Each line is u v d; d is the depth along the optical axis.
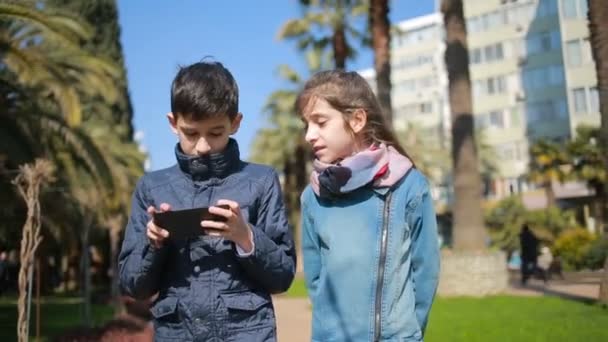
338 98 2.51
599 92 9.15
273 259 2.28
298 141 27.80
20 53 9.04
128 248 2.43
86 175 11.80
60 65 10.31
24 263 5.80
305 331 10.23
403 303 2.38
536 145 32.84
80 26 10.34
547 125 42.56
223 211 2.09
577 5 38.28
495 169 42.69
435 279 2.45
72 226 12.92
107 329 8.02
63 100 9.47
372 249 2.39
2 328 12.19
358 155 2.44
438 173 46.38
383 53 14.38
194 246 2.31
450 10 14.11
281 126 28.02
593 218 38.19
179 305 2.28
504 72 45.06
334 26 21.30
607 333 6.94
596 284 15.46
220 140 2.37
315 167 2.60
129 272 2.30
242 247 2.20
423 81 54.97
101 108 19.92
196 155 2.39
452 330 7.85
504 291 13.27
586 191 37.62
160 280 2.35
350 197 2.49
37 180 6.11
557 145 31.98
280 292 2.41
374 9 14.55
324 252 2.53
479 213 13.84
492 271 13.05
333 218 2.49
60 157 11.23
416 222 2.45
